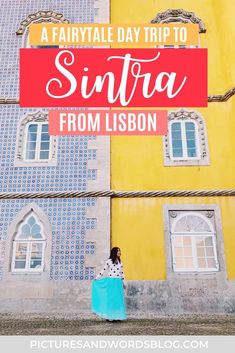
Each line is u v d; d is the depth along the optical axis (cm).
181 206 1108
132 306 1010
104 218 1087
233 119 1179
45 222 1086
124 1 1413
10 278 1035
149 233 1084
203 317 905
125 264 1053
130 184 1140
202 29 1348
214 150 1171
